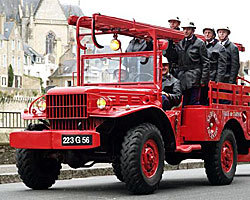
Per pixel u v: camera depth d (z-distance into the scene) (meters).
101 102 9.15
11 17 161.00
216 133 11.23
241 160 12.84
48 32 159.12
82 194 9.49
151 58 10.44
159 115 9.70
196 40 11.61
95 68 10.84
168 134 10.05
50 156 9.90
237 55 13.59
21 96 95.62
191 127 10.99
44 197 9.07
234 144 11.74
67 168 14.77
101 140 9.66
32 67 144.00
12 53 128.25
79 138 9.08
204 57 11.56
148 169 9.39
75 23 10.59
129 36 10.84
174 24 13.16
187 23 11.57
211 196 9.25
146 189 9.29
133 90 9.84
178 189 10.45
